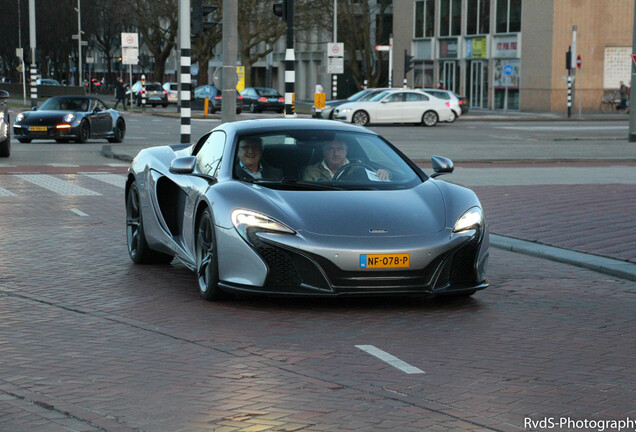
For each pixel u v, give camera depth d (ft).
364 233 26.40
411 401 18.49
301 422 17.13
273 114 192.24
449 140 116.16
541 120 175.63
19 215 47.11
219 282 27.43
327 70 159.74
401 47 259.19
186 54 80.53
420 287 26.45
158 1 228.43
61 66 408.87
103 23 365.61
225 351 22.35
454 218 27.63
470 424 17.15
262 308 27.17
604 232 41.65
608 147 103.55
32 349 22.41
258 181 28.78
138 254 34.24
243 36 224.74
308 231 26.35
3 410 17.69
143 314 26.35
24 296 28.68
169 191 32.53
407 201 28.07
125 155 81.61
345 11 259.80
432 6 244.01
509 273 33.68
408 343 23.36
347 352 22.36
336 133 31.09
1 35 361.51
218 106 197.16
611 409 18.16
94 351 22.25
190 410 17.79
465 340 23.76
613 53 204.74
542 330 24.99
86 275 32.30
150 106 241.96
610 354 22.50
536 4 204.64
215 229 27.35
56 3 352.69
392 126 155.22
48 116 98.78
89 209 49.57
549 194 56.08
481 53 223.51
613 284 31.89
